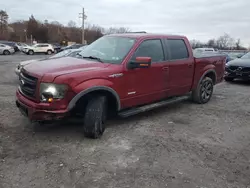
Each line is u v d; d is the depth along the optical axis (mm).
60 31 83875
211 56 7039
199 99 6867
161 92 5484
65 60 4734
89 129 4211
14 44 39531
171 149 4043
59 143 4105
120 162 3562
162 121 5418
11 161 3490
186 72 6090
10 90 7977
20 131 4539
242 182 3205
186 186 3059
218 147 4207
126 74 4625
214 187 3068
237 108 6703
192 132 4844
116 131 4727
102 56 4914
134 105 4984
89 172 3283
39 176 3166
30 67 4332
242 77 10672
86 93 4023
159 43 5434
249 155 3961
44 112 3865
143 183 3084
